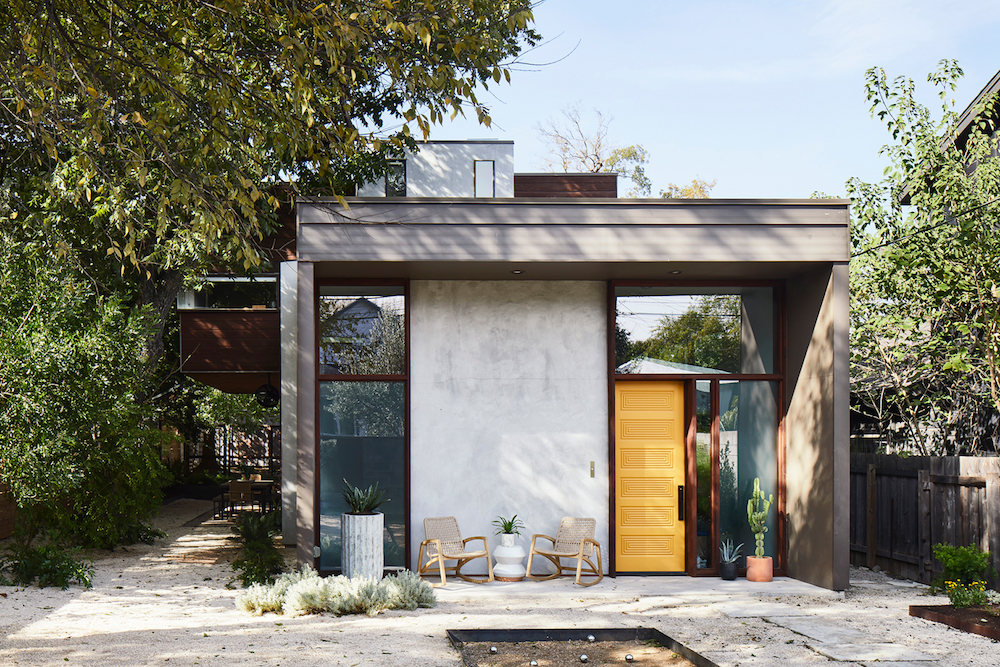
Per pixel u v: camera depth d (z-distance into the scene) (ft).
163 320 49.78
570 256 31.01
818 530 32.01
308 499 30.68
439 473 34.27
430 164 60.39
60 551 32.48
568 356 35.06
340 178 44.57
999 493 29.63
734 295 35.40
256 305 51.93
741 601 29.43
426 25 21.36
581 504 34.68
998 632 23.93
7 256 33.71
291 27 21.83
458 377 34.65
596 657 22.12
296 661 20.62
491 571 32.94
